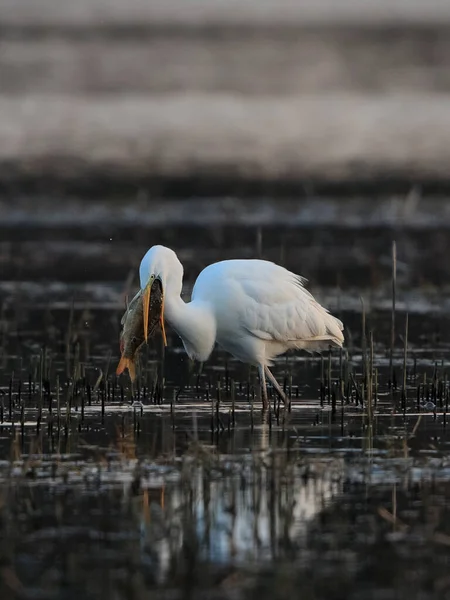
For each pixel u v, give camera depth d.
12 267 22.22
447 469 9.91
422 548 8.08
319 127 39.16
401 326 17.45
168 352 15.91
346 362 13.68
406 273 21.69
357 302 19.20
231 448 10.65
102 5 80.31
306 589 7.40
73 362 14.89
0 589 7.41
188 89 47.25
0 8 75.12
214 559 7.88
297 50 58.62
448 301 19.34
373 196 29.86
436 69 52.81
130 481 9.57
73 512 8.79
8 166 32.44
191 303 12.72
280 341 12.95
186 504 8.96
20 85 46.66
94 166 32.94
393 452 10.51
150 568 7.73
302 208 28.41
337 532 8.37
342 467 9.98
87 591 7.38
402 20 72.62
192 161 33.88
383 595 7.32
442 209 28.38
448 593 7.35
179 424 11.70
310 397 13.12
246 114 41.56
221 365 15.11
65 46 57.88
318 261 22.78
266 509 8.83
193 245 24.28
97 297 19.75
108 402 12.77
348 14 78.50
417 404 12.65
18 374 14.35
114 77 49.31
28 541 8.20
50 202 28.81
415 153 35.19
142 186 30.69
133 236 25.30
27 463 9.96
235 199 29.41
